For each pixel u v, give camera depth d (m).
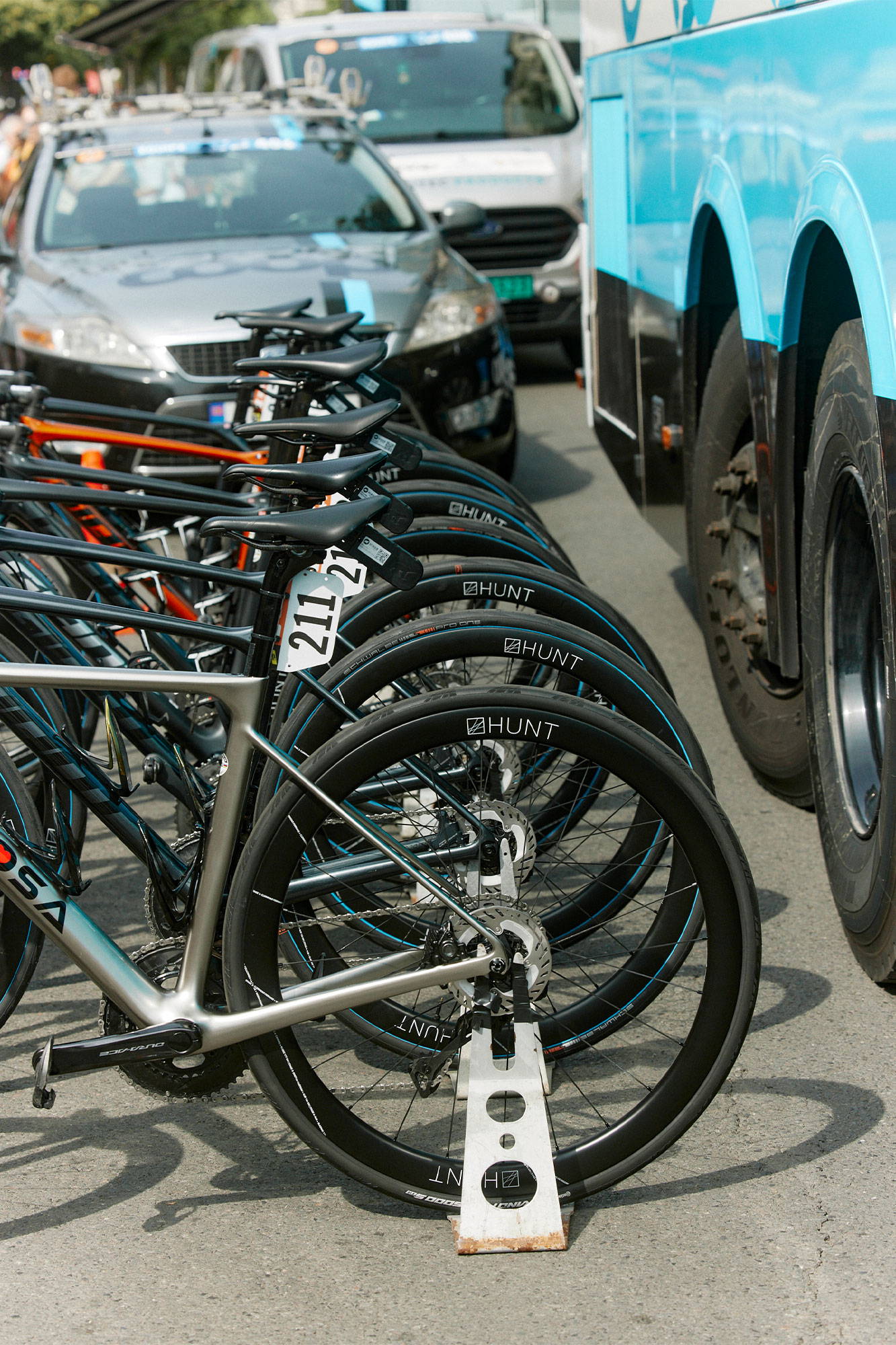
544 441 9.06
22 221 7.16
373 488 2.40
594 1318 2.18
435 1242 2.38
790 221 3.17
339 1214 2.47
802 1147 2.56
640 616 5.71
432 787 2.48
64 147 7.55
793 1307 2.18
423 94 11.02
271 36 11.41
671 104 4.25
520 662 2.77
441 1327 2.18
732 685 4.20
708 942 2.31
